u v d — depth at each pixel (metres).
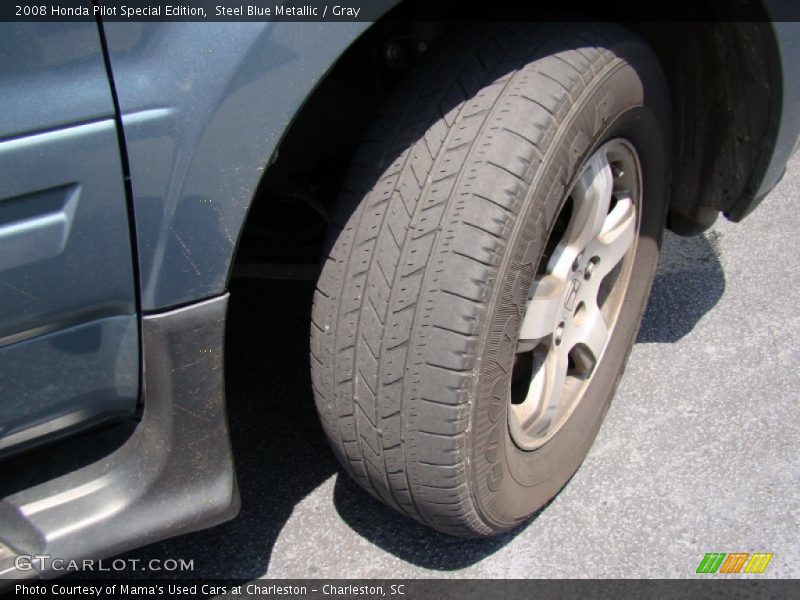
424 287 1.67
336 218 1.82
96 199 1.41
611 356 2.44
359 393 1.78
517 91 1.72
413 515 1.97
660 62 2.28
